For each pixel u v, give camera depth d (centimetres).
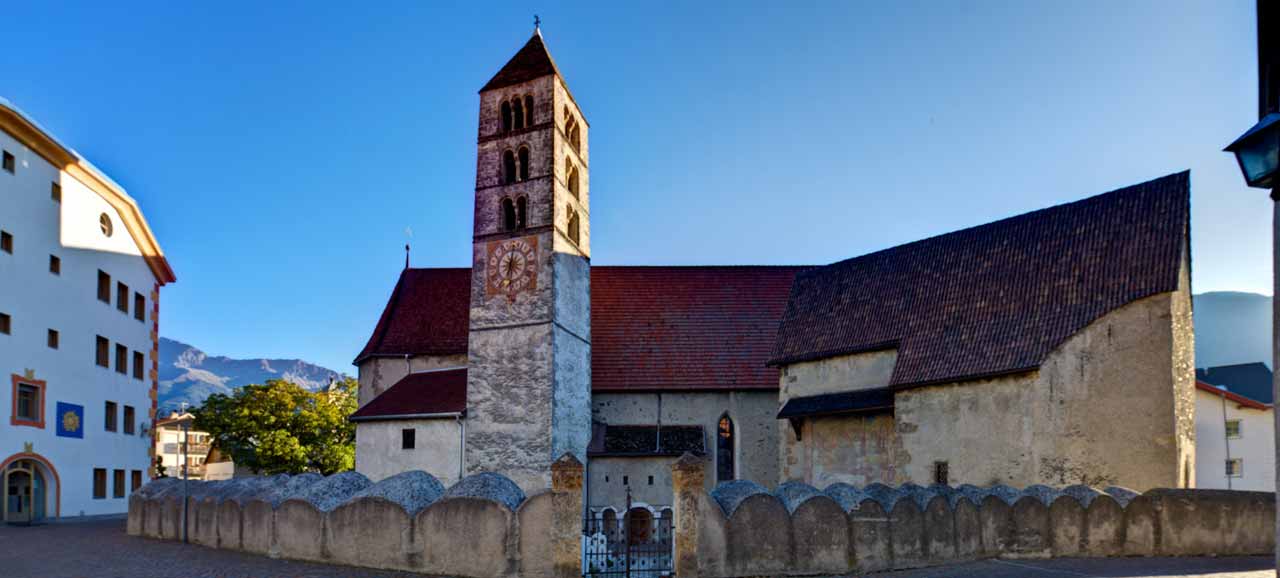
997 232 4138
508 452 4244
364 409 4638
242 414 6806
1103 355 3419
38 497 4081
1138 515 2716
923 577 2281
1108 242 3662
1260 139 988
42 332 4081
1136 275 3462
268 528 2581
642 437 4662
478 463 4278
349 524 2408
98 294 4594
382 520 2361
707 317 5191
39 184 4094
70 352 4306
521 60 4753
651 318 5175
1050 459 3400
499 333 4381
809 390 4441
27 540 3000
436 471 4350
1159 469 3303
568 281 4516
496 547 2220
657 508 4428
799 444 4412
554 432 4219
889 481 3984
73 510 4278
